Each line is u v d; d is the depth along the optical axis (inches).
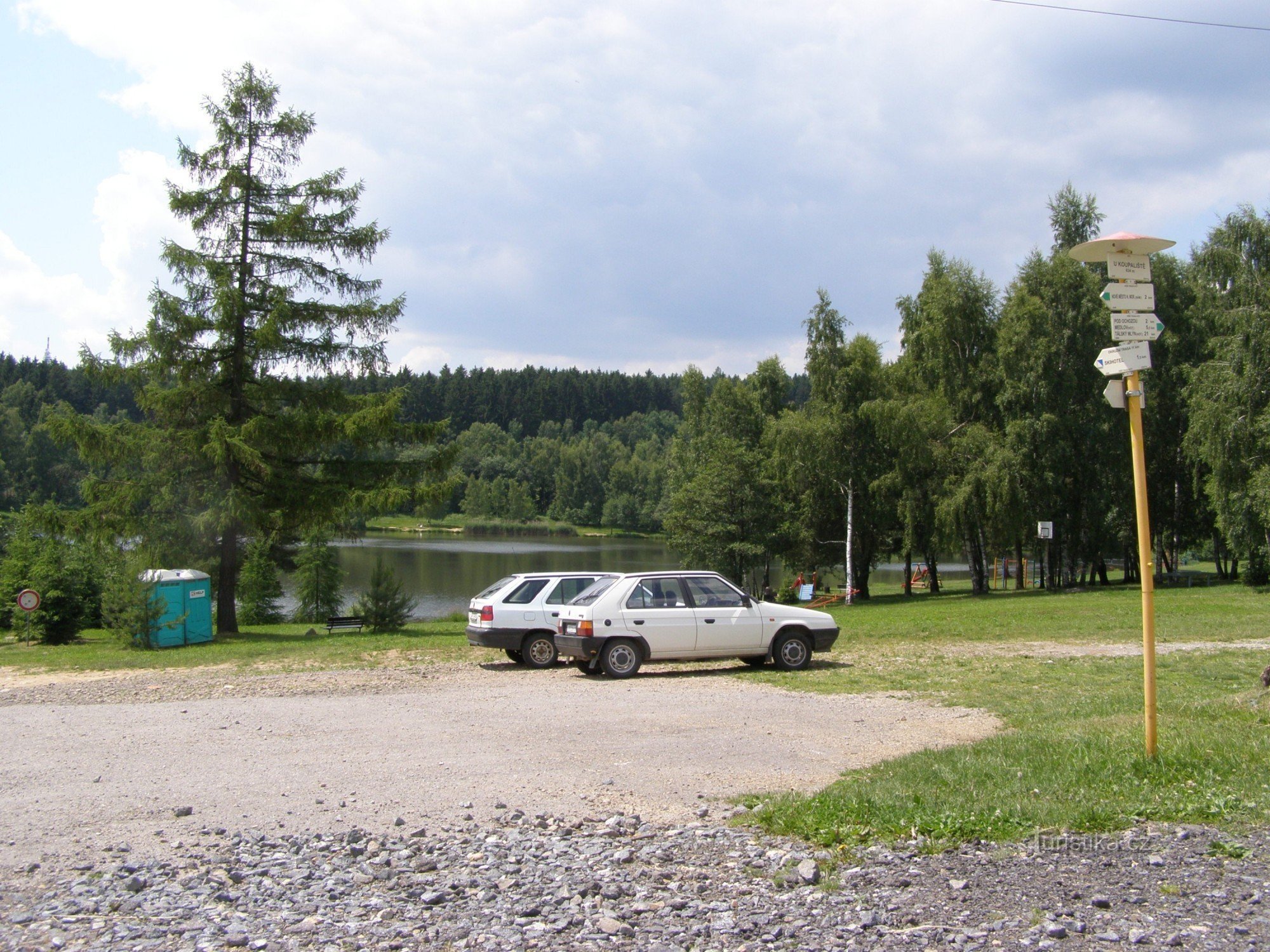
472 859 216.7
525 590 609.9
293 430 872.3
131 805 268.1
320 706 447.2
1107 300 268.5
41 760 329.7
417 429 928.3
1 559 1286.9
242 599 1571.1
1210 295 1497.3
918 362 1681.8
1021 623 875.4
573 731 371.9
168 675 590.2
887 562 1982.0
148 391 858.8
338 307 916.0
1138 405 271.4
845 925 169.6
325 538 1002.7
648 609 546.9
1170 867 193.3
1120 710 386.9
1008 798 241.4
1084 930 163.3
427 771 305.7
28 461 2805.1
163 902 190.7
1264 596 1191.6
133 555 813.2
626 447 5487.2
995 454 1449.3
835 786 270.5
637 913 180.4
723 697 458.9
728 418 2074.3
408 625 1042.7
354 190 935.7
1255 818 220.4
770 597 1766.7
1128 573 1756.9
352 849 224.7
